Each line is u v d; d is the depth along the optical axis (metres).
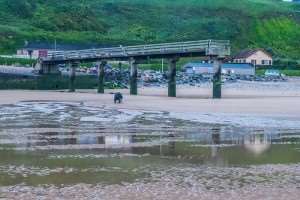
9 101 83.56
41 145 39.62
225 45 86.38
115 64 173.62
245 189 25.33
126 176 28.22
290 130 49.00
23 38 193.50
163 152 36.56
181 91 117.31
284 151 36.88
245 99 88.00
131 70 102.75
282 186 25.92
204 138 43.81
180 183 26.56
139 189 25.27
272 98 91.69
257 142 41.41
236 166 31.16
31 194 24.11
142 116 61.09
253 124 53.53
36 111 67.19
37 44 190.00
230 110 67.62
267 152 36.44
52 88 129.00
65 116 61.31
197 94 105.12
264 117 59.78
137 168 30.53
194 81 159.12
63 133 46.84
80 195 24.08
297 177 28.02
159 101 82.81
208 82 159.38
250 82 169.50
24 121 56.28
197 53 88.19
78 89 128.25
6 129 49.47
